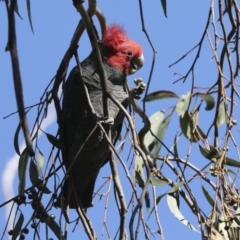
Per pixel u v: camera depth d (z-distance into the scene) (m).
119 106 5.46
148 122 5.86
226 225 5.50
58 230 5.36
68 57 5.65
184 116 6.23
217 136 6.01
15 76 2.87
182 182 5.68
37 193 5.36
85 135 7.16
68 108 7.41
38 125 5.52
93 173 7.28
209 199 5.80
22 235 5.29
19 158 5.70
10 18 3.05
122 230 4.81
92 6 5.64
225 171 5.70
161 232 5.27
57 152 5.80
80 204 5.71
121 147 6.07
